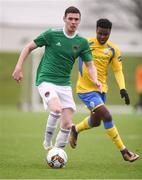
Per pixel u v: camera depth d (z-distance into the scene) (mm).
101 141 35781
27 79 76750
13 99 81938
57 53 22906
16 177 20203
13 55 91938
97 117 26578
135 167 23359
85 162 24875
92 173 21359
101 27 25156
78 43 23062
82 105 71750
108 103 77562
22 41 74375
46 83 22906
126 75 85875
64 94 23109
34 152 28875
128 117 58219
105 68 25859
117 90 79188
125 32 75875
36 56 68625
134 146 32812
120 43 75688
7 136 38188
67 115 23109
